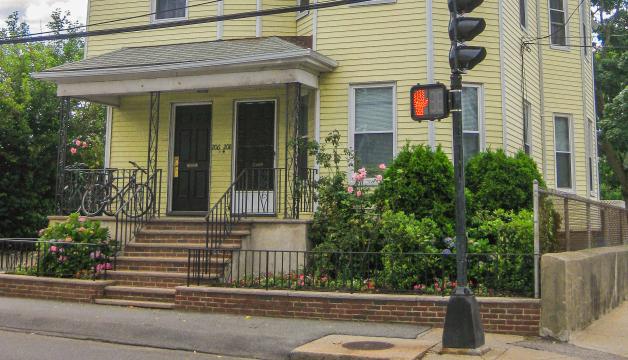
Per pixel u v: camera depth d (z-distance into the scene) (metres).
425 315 8.56
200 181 14.19
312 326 8.48
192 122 14.42
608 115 21.89
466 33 7.48
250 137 13.94
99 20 15.65
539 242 8.63
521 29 14.39
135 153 14.71
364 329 8.30
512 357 7.00
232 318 9.02
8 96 18.11
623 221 15.46
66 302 10.34
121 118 14.94
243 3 14.62
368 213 10.54
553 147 15.98
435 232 10.16
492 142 12.62
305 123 13.34
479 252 9.67
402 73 12.59
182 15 14.98
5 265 12.52
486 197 11.23
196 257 10.63
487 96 12.69
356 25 13.01
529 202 11.29
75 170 13.16
